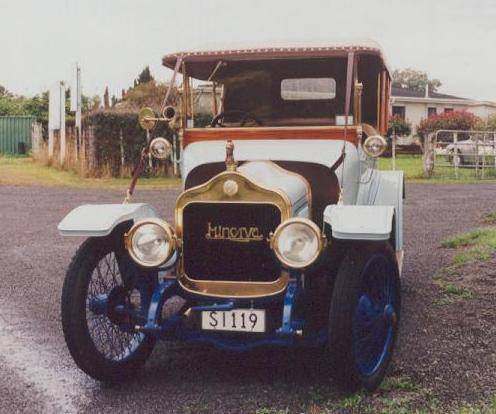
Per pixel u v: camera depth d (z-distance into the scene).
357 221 4.14
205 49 5.41
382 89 6.00
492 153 23.23
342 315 4.11
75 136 22.28
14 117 33.19
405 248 9.00
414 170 23.58
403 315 5.91
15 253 9.02
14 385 4.59
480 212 12.61
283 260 4.08
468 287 6.71
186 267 4.46
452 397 4.19
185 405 4.22
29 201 14.48
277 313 4.48
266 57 5.38
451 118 36.44
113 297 4.60
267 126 5.44
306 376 4.65
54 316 6.21
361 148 5.15
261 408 4.13
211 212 4.39
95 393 4.45
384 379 4.50
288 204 4.26
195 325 4.52
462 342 5.21
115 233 4.68
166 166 19.45
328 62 5.58
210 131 5.25
